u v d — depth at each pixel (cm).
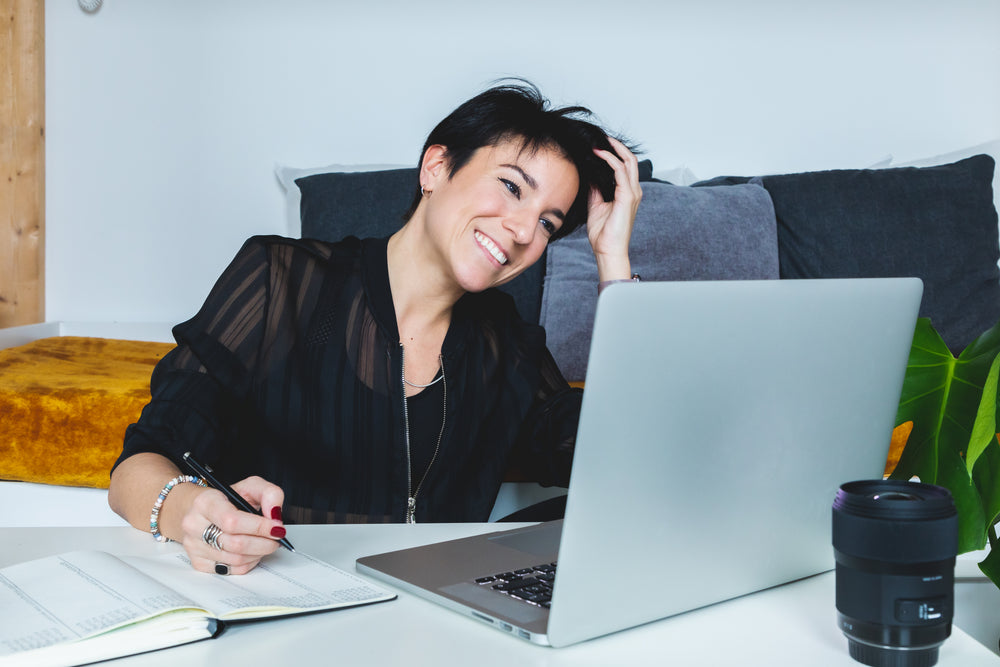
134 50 296
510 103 122
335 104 300
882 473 83
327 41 298
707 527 69
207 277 304
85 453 189
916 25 305
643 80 304
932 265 258
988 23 306
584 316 231
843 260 256
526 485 185
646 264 238
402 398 126
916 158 310
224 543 73
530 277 242
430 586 72
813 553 79
